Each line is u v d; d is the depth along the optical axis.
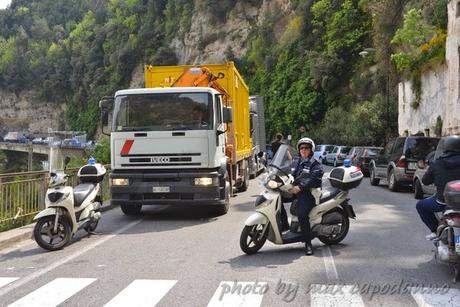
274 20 86.56
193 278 6.84
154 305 5.71
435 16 31.62
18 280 6.95
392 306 5.62
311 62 62.78
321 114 62.00
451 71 25.39
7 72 147.25
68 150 81.88
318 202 8.34
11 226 10.73
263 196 8.15
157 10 115.19
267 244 9.08
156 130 11.79
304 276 6.88
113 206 14.88
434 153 14.70
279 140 16.62
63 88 138.62
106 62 124.69
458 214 6.42
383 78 44.69
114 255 8.39
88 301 5.91
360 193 18.16
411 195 17.42
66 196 8.99
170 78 15.11
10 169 112.50
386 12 43.00
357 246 8.80
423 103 30.09
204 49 100.38
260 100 27.23
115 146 11.94
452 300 5.82
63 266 7.71
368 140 40.53
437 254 6.75
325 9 65.75
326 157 42.03
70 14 173.12
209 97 11.86
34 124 144.25
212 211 12.93
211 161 11.74
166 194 11.74
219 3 99.31
